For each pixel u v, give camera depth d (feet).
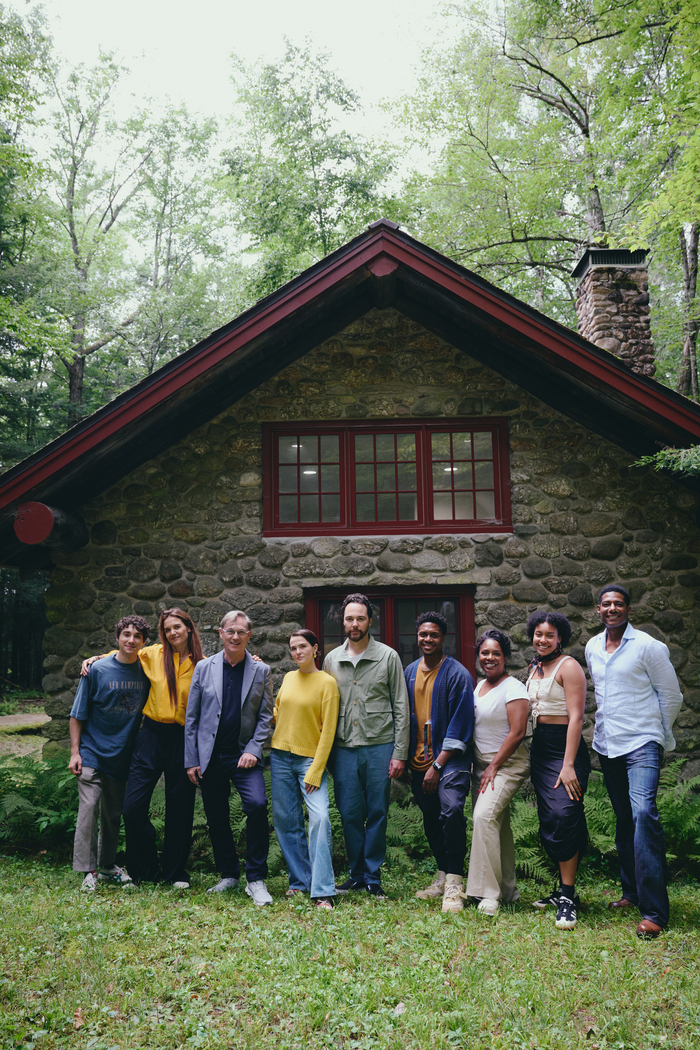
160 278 75.61
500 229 42.65
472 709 13.23
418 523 20.29
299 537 19.98
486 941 11.14
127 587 19.62
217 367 17.76
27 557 19.75
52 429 67.05
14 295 55.42
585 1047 8.37
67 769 17.47
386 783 13.58
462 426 20.62
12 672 69.41
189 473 20.11
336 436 20.71
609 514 19.98
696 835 15.21
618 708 12.63
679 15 24.31
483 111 42.47
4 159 40.24
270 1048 8.27
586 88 41.50
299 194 51.57
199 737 13.46
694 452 16.85
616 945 11.02
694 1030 8.61
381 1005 9.16
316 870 12.71
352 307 20.59
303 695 13.66
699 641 19.44
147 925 11.37
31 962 10.07
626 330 21.26
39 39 58.49
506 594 19.62
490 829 12.69
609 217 43.65
